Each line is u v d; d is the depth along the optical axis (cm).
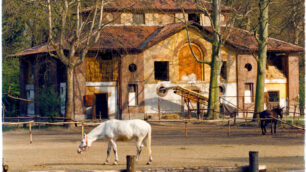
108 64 4503
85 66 4425
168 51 4584
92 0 4322
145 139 1762
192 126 3794
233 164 1759
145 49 4503
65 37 4591
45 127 3800
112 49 4372
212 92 4028
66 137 3009
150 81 4547
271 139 2734
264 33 3847
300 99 4706
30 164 1809
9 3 4428
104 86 4475
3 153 2169
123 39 4581
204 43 4662
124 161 1878
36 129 3659
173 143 2550
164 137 2905
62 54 3606
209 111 4044
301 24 4681
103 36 4538
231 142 2584
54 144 2584
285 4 4141
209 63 4022
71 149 2334
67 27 4484
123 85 4484
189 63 4666
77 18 3584
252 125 3694
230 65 4722
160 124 4069
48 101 4328
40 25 5003
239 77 4722
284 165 1752
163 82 4578
